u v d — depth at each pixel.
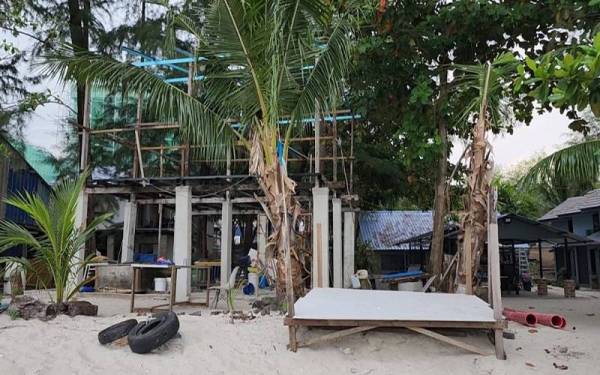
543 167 10.58
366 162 18.36
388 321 5.94
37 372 5.20
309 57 7.73
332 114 12.55
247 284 13.79
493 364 5.79
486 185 8.98
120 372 5.34
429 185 18.94
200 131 8.50
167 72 14.23
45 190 19.14
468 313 6.32
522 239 17.17
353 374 5.51
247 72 7.89
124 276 13.73
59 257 8.12
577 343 6.99
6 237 7.95
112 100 16.86
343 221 17.62
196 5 10.02
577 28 8.77
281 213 8.53
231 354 6.00
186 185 12.73
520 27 10.25
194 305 10.16
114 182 12.93
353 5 8.41
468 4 9.65
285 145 8.59
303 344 6.20
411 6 9.98
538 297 16.33
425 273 15.81
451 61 10.90
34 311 7.73
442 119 10.70
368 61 10.63
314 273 11.64
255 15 7.14
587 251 24.44
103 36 16.02
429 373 5.54
